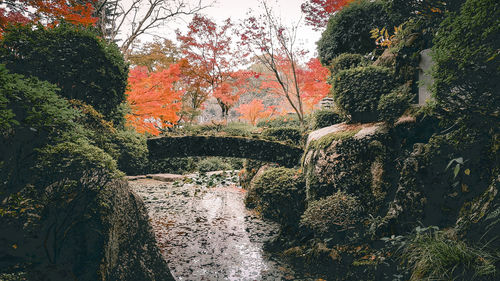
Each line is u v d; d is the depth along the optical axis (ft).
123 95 15.07
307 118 31.55
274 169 18.74
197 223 19.85
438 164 11.15
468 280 7.38
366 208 13.03
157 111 26.18
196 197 26.94
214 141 17.72
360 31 22.47
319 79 28.48
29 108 7.78
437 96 9.89
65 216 8.62
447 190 10.75
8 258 7.66
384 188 12.79
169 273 11.73
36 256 8.03
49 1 15.61
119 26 32.63
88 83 12.51
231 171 39.45
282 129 27.02
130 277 9.68
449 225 10.23
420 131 12.69
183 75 47.98
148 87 27.09
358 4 22.70
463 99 9.52
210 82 49.26
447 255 8.11
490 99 9.07
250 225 19.44
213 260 14.12
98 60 12.78
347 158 14.07
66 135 8.66
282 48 30.25
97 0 27.22
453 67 8.95
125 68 15.10
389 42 16.98
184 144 17.48
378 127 13.96
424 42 14.84
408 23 15.93
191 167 42.55
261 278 12.28
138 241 10.91
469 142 10.37
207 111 104.53
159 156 17.49
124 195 10.91
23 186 8.38
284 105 46.42
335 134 15.23
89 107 11.48
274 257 14.40
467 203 9.84
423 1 13.32
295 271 12.84
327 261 12.81
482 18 7.79
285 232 16.29
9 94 7.14
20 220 7.96
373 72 15.74
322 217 12.87
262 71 48.96
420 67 14.37
